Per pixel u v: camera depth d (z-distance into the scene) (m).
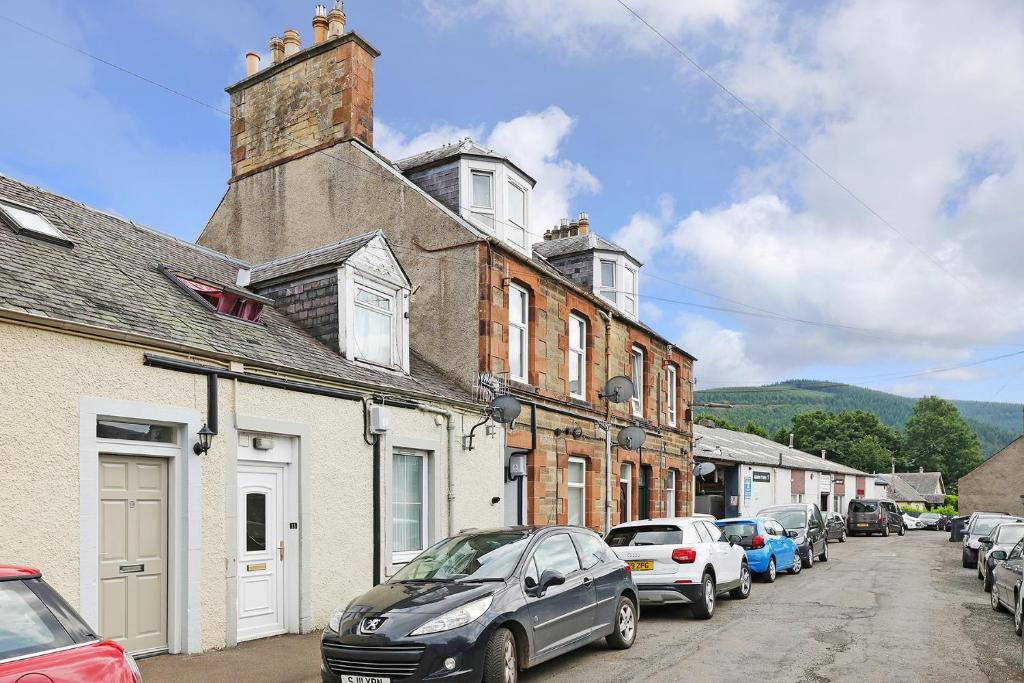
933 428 95.38
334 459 10.66
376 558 11.18
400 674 6.66
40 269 8.24
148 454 8.19
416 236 15.34
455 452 13.30
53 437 7.17
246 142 17.53
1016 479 48.75
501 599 7.28
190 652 8.30
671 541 11.89
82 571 7.28
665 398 23.94
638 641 9.90
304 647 8.98
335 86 16.44
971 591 15.12
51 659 3.91
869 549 28.36
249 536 9.52
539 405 16.14
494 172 16.44
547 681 7.80
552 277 16.84
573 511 17.91
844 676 7.88
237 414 9.17
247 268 14.04
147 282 10.08
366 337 12.70
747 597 13.99
